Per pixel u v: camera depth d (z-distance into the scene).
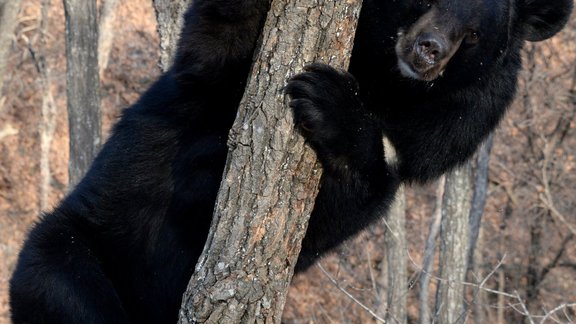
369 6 10.17
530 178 33.09
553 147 33.19
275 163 8.18
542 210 32.34
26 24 33.88
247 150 8.18
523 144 33.41
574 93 33.38
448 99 10.51
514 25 10.92
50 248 10.70
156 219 10.66
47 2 30.59
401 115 10.50
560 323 16.66
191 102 10.42
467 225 18.75
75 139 17.84
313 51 8.25
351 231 10.38
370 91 10.46
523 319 30.80
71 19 17.70
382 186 9.78
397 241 19.53
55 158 33.16
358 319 29.45
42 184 29.72
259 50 8.41
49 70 30.33
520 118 33.25
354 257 29.72
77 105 17.78
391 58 10.23
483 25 10.22
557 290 31.81
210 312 8.09
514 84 11.12
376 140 9.41
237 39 9.73
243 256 8.08
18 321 10.71
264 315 8.15
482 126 10.84
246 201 8.11
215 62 9.86
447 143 10.64
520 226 32.50
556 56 33.16
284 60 8.21
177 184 10.51
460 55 10.28
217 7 9.57
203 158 10.35
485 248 32.19
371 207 9.93
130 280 10.90
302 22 8.17
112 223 10.78
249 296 8.06
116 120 11.39
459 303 18.58
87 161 17.81
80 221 10.84
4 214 32.97
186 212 10.52
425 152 10.59
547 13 11.05
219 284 8.07
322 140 8.72
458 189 18.61
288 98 8.26
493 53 10.54
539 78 32.62
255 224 8.08
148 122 10.70
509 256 32.09
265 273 8.12
